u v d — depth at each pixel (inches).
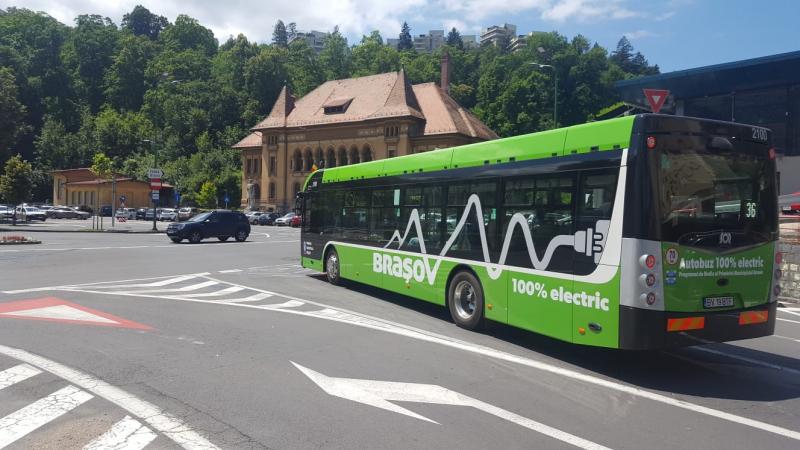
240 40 4854.8
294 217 2377.0
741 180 266.1
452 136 2400.3
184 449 174.1
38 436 182.4
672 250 245.1
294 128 2797.7
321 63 4749.0
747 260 264.1
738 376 272.1
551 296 285.1
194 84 4525.1
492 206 334.0
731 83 1012.5
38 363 265.9
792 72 943.7
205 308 424.5
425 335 342.0
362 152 2598.4
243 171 3073.3
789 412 221.5
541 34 3634.4
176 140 4178.2
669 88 1079.0
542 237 293.4
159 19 6338.6
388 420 201.6
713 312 254.2
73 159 4151.1
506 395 233.1
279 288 539.8
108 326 351.3
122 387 233.3
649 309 240.8
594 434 193.6
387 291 527.8
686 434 195.8
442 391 235.9
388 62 4365.2
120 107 4810.5
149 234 1496.1
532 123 2886.3
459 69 4087.1
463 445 181.3
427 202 401.1
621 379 261.9
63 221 2469.2
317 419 201.3
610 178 256.2
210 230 1210.0
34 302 435.2
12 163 2009.1
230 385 238.4
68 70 4736.7
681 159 251.6
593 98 2997.0
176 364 269.0
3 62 4158.5
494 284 329.1
